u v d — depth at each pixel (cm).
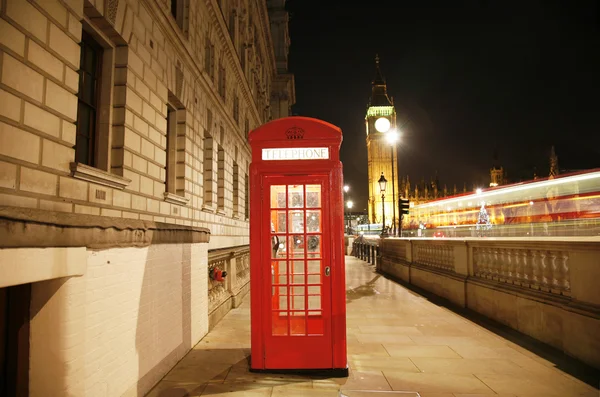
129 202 573
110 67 557
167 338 543
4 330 324
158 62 690
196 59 895
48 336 322
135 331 443
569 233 1552
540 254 673
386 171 10344
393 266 1745
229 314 945
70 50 420
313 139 550
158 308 510
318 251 550
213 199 1099
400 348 653
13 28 333
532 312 679
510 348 645
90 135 539
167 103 767
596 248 521
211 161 1092
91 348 356
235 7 1600
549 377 515
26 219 274
